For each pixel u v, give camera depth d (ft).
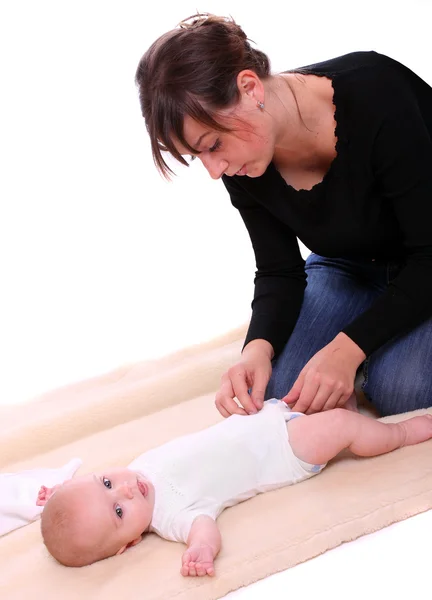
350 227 5.90
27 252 11.77
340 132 5.45
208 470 5.29
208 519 5.03
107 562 5.00
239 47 4.89
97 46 15.61
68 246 11.84
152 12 16.02
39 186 13.28
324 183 5.69
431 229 5.57
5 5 16.20
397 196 5.53
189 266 11.06
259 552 4.72
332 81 5.43
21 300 10.68
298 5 15.78
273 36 14.74
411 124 5.39
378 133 5.38
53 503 5.08
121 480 5.22
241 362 6.01
